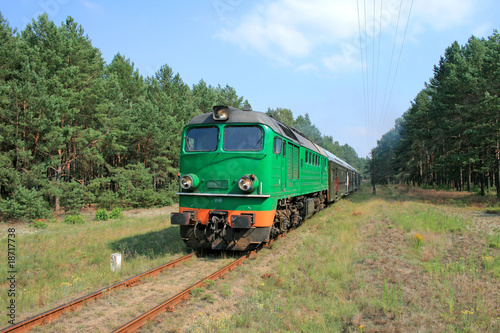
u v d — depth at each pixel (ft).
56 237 44.16
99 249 35.22
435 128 124.36
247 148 28.78
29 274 27.61
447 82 100.48
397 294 20.43
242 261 27.55
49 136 69.67
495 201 84.12
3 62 72.59
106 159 110.83
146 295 20.17
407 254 30.12
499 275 23.66
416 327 16.52
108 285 21.53
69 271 28.02
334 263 26.86
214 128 30.17
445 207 74.69
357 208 69.10
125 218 68.23
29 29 85.56
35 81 70.38
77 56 82.99
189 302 18.93
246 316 17.08
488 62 87.25
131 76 125.39
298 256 29.32
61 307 17.29
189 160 30.17
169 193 100.83
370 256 29.37
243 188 27.27
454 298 19.83
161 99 114.11
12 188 69.26
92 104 84.89
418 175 204.85
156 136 98.27
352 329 16.60
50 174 89.04
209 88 152.87
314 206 53.72
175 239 37.63
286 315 17.57
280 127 33.91
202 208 28.86
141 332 15.35
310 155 47.26
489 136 89.97
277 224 34.42
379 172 291.58
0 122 71.92
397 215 54.03
